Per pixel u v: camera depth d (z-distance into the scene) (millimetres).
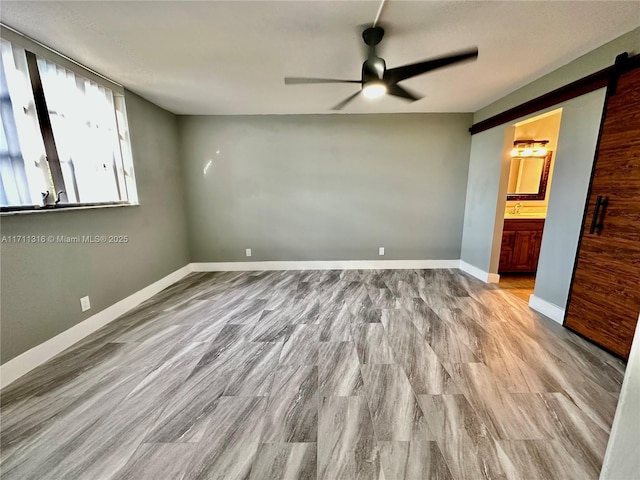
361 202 4316
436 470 1239
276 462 1284
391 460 1287
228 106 3643
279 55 2279
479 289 3527
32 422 1513
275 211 4324
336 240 4418
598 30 1961
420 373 1890
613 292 2090
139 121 3199
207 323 2652
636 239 1938
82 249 2416
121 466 1271
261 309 2961
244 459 1301
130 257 3033
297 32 1950
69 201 2318
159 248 3576
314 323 2633
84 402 1655
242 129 4109
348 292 3441
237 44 2111
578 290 2385
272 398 1681
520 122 3135
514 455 1302
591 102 2268
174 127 3963
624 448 792
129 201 3102
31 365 1961
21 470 1257
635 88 1936
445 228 4383
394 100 3480
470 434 1416
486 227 3799
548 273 2727
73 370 1955
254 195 4277
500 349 2168
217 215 4312
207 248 4391
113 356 2123
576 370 1907
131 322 2689
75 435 1432
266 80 2777
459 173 4238
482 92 3219
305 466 1265
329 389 1750
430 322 2629
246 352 2164
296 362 2031
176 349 2213
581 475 1208
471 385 1769
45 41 2021
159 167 3594
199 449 1351
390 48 2197
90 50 2168
